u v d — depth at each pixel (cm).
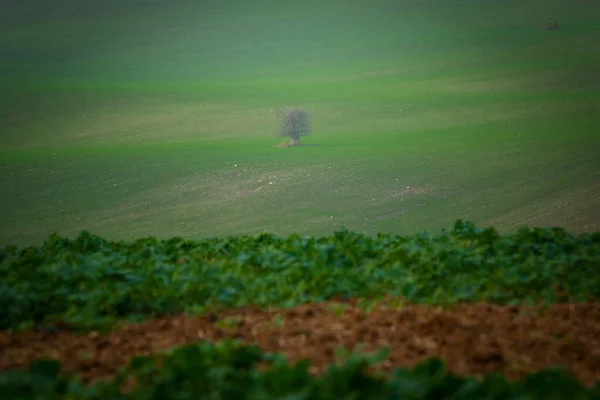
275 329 2875
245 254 4138
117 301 3222
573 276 3669
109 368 2506
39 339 2877
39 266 3984
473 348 2609
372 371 2408
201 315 3120
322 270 3662
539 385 2127
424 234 4750
